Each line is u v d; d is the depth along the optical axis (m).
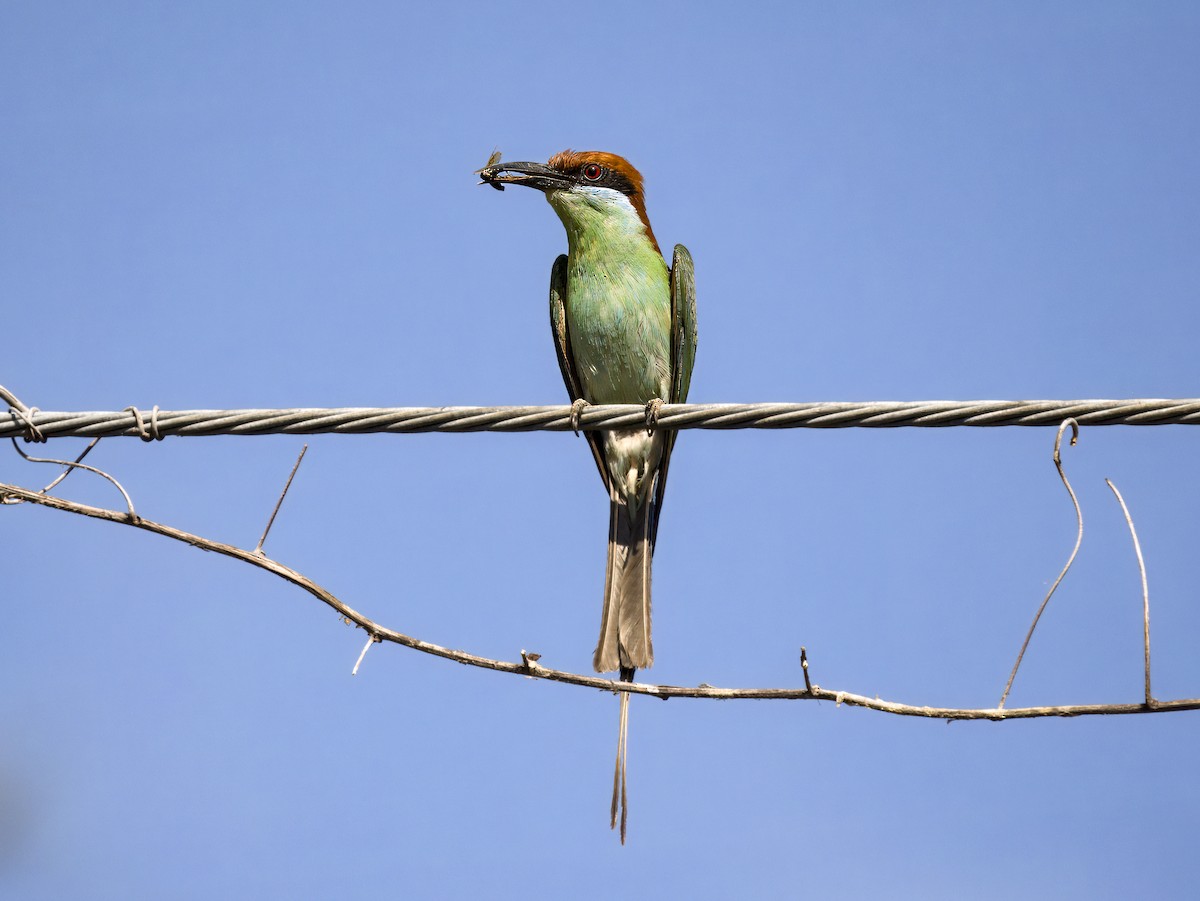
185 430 10.60
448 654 10.27
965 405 9.90
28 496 10.51
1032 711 9.46
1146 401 9.62
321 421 10.54
